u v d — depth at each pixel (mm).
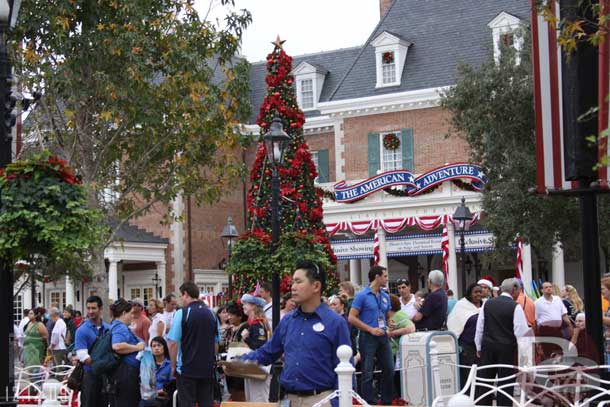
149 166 23531
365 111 41531
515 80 25000
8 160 9828
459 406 7734
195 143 22859
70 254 9898
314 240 16656
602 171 10461
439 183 34969
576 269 39312
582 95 10484
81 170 22906
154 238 44875
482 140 25844
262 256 16562
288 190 21688
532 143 24859
